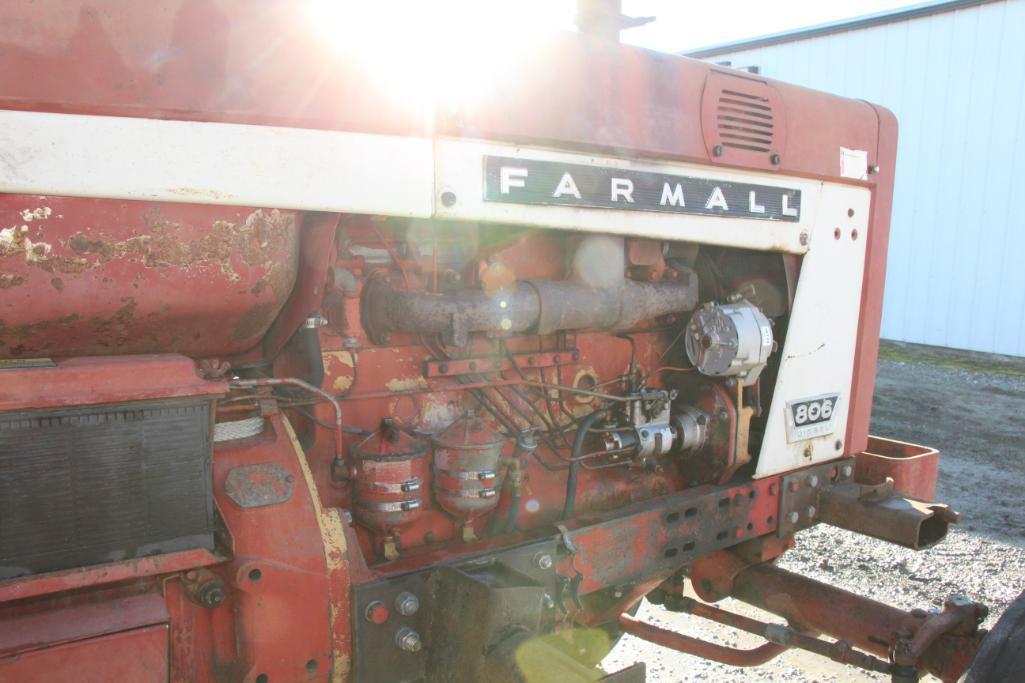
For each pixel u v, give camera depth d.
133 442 1.45
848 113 2.79
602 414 2.45
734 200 2.44
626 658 3.10
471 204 1.89
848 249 2.86
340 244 2.02
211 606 1.55
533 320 2.19
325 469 1.97
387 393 2.09
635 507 2.35
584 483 2.50
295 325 1.86
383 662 1.77
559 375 2.46
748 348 2.48
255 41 1.56
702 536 2.46
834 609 2.42
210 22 1.51
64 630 1.38
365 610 1.72
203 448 1.52
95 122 1.42
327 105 1.65
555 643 1.88
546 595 1.90
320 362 1.90
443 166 1.84
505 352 2.28
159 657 1.44
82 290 1.46
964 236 9.72
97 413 1.41
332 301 2.03
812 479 2.78
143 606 1.47
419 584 1.82
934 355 9.98
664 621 3.42
